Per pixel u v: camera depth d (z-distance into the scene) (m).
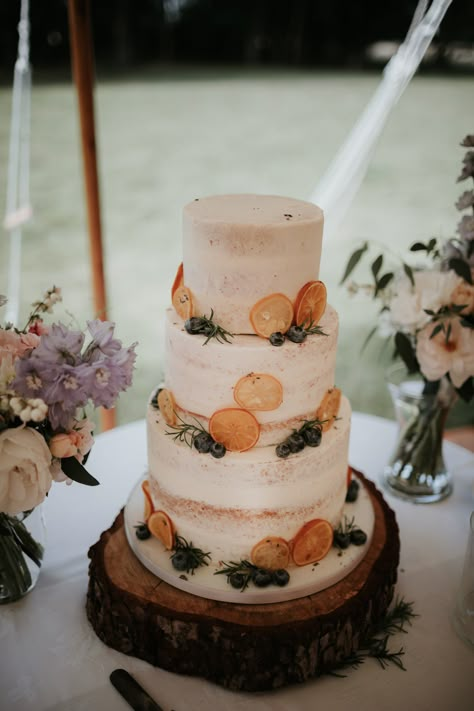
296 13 28.42
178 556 2.08
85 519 2.62
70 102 18.47
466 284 2.35
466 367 2.37
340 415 2.25
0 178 12.24
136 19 27.31
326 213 9.05
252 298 1.92
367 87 24.69
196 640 1.93
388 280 2.54
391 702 1.91
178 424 2.09
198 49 29.27
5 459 1.82
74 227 10.53
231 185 13.66
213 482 1.98
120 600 1.99
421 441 2.74
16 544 2.17
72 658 2.03
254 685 1.94
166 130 17.95
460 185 13.73
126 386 1.83
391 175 14.38
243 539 2.05
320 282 2.00
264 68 28.34
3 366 1.85
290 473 1.97
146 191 13.09
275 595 1.99
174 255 9.86
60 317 7.38
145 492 2.26
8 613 2.18
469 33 26.69
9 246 9.67
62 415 1.85
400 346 2.51
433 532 2.61
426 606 2.26
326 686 1.97
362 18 28.12
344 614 1.95
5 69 19.48
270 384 1.90
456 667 2.03
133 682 1.93
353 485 2.46
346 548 2.20
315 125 19.11
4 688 1.92
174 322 2.04
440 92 23.22
